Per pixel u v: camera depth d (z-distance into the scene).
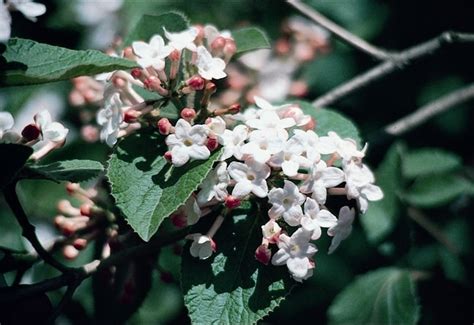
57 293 0.47
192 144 0.36
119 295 0.43
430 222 0.51
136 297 0.43
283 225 0.37
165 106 0.38
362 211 0.37
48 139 0.38
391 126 0.50
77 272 0.38
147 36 0.42
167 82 0.38
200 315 0.36
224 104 0.48
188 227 0.38
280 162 0.36
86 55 0.35
